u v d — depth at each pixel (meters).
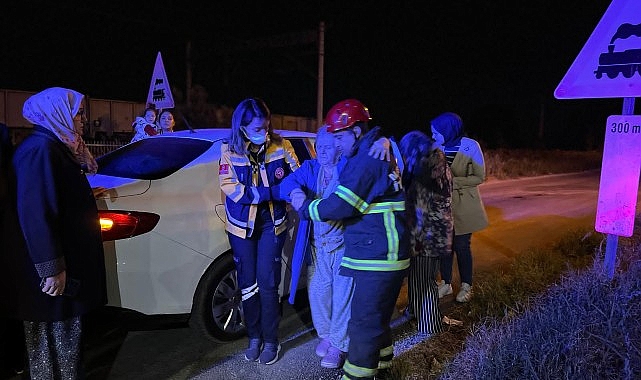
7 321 3.18
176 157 3.96
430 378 3.34
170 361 3.70
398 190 2.82
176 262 3.62
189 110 22.53
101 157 4.36
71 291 2.79
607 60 3.77
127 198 3.53
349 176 2.70
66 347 2.87
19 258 2.71
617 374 2.86
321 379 3.48
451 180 3.87
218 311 3.88
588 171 23.30
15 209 2.71
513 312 4.05
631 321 3.27
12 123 18.98
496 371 2.95
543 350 3.01
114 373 3.52
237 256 3.53
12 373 3.40
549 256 5.85
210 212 3.81
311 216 2.84
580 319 3.24
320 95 22.56
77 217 2.82
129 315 3.53
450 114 4.46
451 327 4.16
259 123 3.29
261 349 3.72
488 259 6.39
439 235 3.80
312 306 3.69
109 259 3.39
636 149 3.79
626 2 3.66
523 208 10.58
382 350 3.15
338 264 3.44
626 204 3.86
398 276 2.84
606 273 4.02
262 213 3.47
